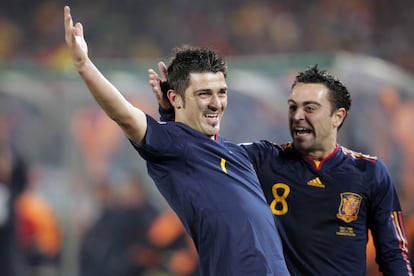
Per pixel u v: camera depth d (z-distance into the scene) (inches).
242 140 1189.1
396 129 1181.1
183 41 2448.3
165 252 1226.6
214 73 530.6
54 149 1253.7
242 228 514.9
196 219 521.0
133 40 2431.1
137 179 1246.9
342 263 573.3
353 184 577.6
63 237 1237.7
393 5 2491.4
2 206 1207.6
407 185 1170.0
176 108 544.7
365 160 588.4
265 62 1205.1
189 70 530.3
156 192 1249.4
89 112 1254.3
